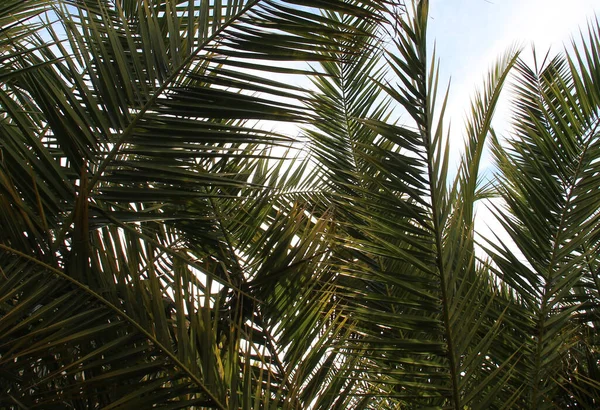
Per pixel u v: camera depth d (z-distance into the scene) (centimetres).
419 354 225
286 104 175
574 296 268
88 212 165
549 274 218
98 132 167
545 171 231
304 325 218
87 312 153
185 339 159
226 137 171
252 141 172
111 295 160
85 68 181
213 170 266
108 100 169
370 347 198
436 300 193
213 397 155
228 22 174
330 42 174
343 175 297
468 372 187
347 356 214
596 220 216
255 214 265
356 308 205
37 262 154
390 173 183
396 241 265
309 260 227
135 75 180
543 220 224
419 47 171
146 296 162
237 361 162
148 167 168
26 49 199
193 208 246
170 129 169
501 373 214
